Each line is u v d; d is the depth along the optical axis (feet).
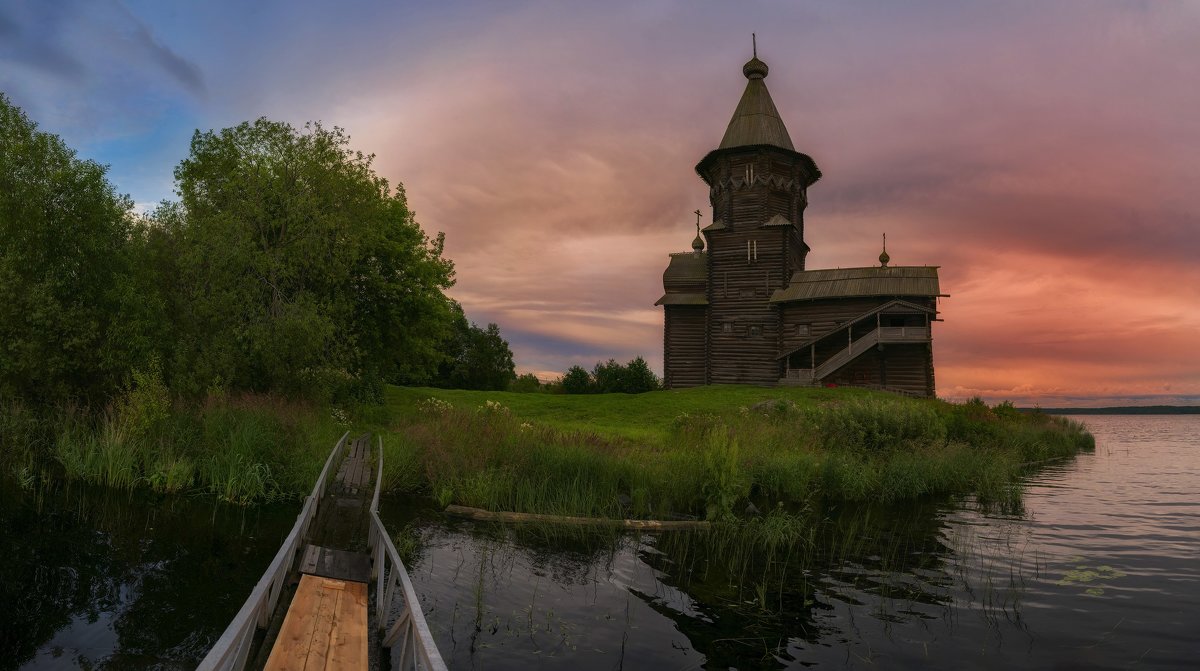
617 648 25.54
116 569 32.60
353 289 109.91
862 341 150.71
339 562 30.63
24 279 73.92
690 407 126.31
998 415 119.96
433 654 13.16
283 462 54.44
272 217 97.35
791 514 52.85
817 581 34.99
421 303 117.19
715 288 176.55
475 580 33.40
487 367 241.76
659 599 31.68
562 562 37.73
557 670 23.39
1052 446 116.78
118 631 25.48
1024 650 25.89
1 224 73.51
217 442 56.65
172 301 83.25
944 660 24.94
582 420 111.04
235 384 79.71
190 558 34.60
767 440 72.95
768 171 174.19
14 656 23.09
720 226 176.14
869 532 46.91
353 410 97.19
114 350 74.84
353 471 57.26
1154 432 268.41
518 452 60.29
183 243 84.17
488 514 47.93
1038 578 35.70
